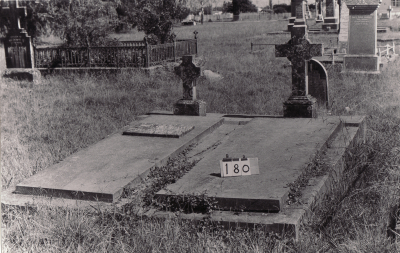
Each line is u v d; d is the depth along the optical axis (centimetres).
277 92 1246
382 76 1425
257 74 1572
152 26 1869
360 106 1042
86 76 1616
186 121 807
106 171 575
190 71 856
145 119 837
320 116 834
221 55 2178
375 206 511
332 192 539
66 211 488
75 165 601
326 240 436
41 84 1527
